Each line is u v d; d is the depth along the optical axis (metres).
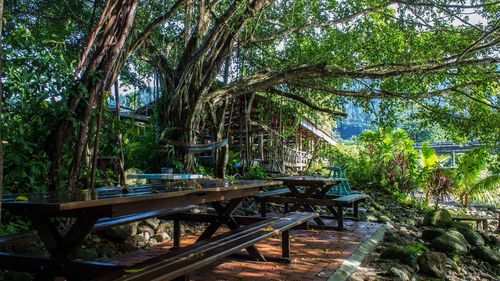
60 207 2.20
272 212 8.10
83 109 5.11
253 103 13.86
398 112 11.52
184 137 8.62
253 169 11.63
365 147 15.63
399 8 9.20
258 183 4.51
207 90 8.84
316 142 19.72
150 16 8.44
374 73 9.56
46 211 2.64
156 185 3.96
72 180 4.98
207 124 10.41
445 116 10.69
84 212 2.66
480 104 10.62
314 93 12.18
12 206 2.43
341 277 3.74
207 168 9.87
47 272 2.67
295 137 17.88
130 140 7.96
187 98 8.68
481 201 13.12
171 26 9.42
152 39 8.53
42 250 3.97
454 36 9.65
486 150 11.84
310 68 9.55
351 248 4.89
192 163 8.62
